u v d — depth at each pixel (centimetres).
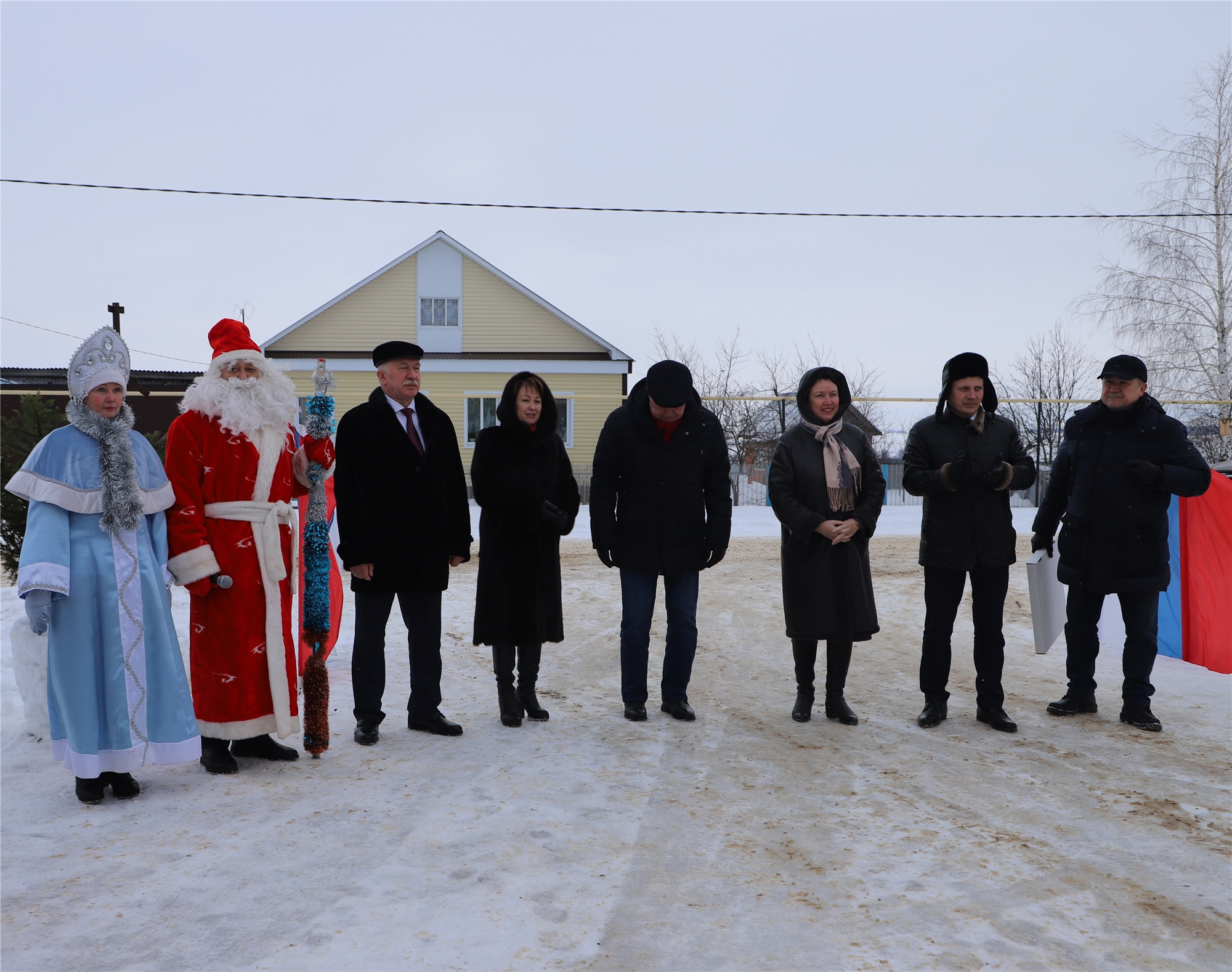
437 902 259
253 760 398
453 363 2558
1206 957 232
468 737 435
